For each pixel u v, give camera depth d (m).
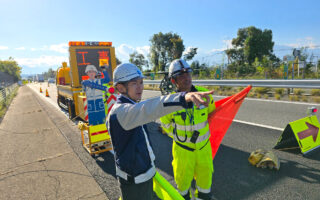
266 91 10.61
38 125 7.59
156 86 17.95
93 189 3.15
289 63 16.27
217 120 2.76
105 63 7.16
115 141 1.37
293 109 6.93
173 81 2.33
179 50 36.78
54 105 12.76
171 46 38.19
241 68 20.84
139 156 1.40
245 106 7.96
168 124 2.30
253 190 2.90
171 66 2.30
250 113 6.87
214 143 2.87
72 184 3.33
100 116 5.36
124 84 1.39
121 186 1.48
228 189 2.96
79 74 7.27
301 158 3.70
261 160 3.44
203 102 0.96
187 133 2.12
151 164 1.51
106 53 7.56
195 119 2.09
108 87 4.73
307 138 3.94
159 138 5.27
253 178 3.20
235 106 2.91
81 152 4.62
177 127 2.17
